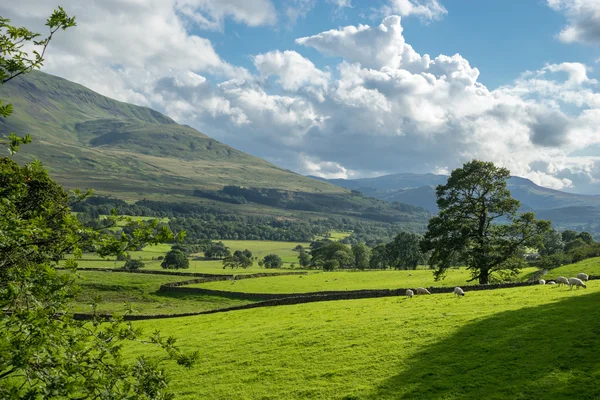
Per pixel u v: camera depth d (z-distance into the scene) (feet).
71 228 33.71
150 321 184.65
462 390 65.36
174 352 35.68
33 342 29.66
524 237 209.67
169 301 284.20
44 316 30.12
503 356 74.28
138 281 322.55
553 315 91.04
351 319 121.70
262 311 175.32
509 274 214.48
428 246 222.07
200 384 85.40
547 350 72.95
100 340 33.42
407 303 143.95
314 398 72.18
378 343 93.09
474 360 75.05
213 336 124.16
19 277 31.60
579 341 73.77
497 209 212.43
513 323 90.22
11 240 30.73
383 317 117.29
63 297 32.89
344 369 81.66
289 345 101.55
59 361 30.45
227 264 616.39
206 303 276.00
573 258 306.35
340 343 97.14
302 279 336.08
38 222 32.30
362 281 312.09
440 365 75.87
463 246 217.15
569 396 58.03
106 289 303.48
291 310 166.71
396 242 547.08
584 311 90.63
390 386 71.31
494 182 213.05
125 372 32.89
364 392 70.74
